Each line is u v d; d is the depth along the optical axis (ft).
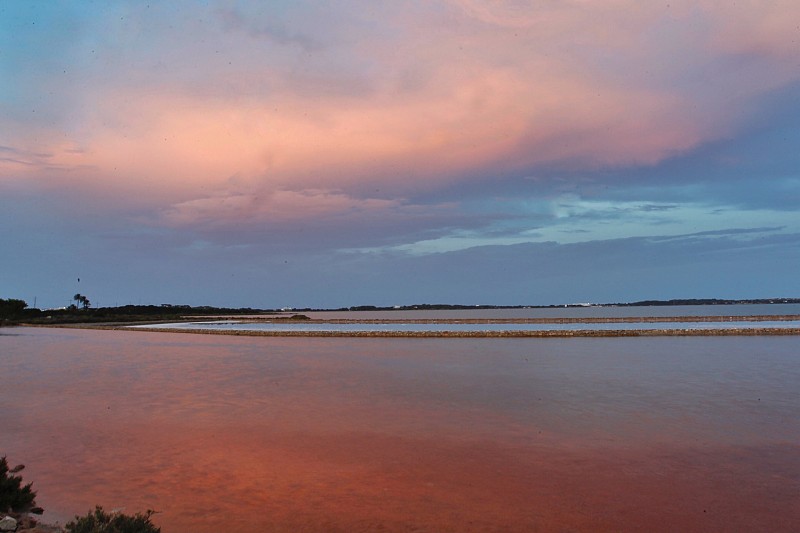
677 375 57.62
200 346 109.40
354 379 58.75
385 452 30.40
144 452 30.50
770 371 59.67
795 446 30.53
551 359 75.31
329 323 256.11
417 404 44.06
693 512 21.85
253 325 234.99
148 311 448.65
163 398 47.44
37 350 100.01
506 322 225.97
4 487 21.91
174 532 20.13
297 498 23.54
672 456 29.07
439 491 24.36
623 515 21.65
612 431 34.35
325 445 31.86
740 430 34.09
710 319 207.41
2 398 47.60
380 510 22.24
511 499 23.36
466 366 69.36
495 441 32.50
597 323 200.13
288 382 56.90
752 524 20.72
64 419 38.93
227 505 22.76
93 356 87.45
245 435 34.22
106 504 22.82
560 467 27.55
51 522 20.85
